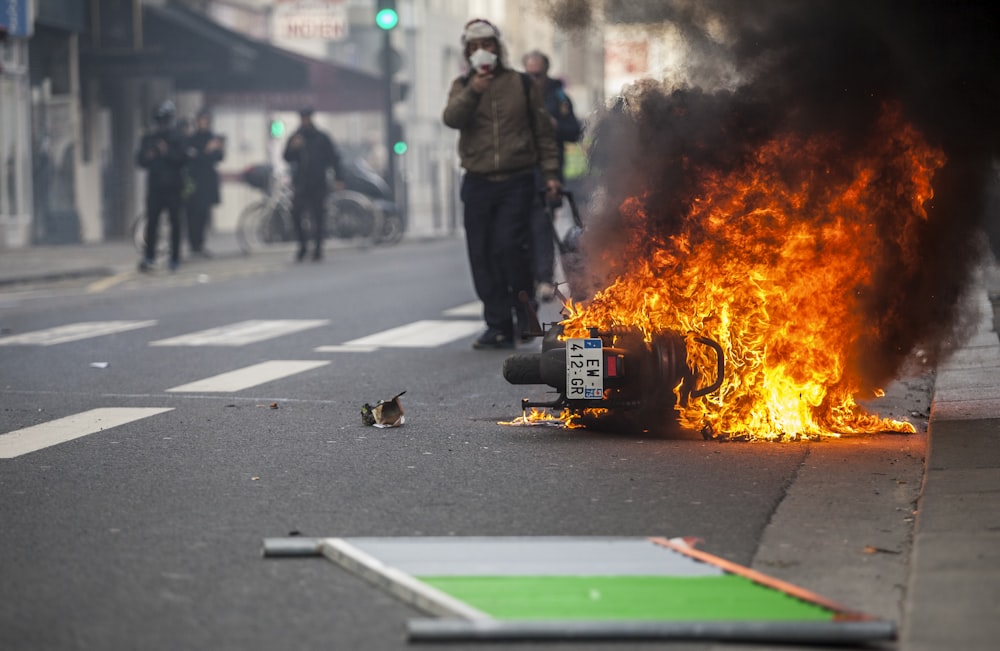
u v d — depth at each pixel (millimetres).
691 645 13328
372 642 13477
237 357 36281
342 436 24688
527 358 24859
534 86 36750
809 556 16750
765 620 13547
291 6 126625
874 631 13344
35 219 95750
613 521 18312
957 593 14617
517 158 36625
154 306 51531
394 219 97125
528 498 19641
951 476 20078
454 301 52125
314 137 78375
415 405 28297
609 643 13352
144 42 104750
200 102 120438
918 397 28406
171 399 29234
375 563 15617
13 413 27516
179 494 19984
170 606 14656
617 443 23719
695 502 19375
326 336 40969
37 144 95875
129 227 110062
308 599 14852
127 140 110062
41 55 96312
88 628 13977
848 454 22562
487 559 16047
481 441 24062
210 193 84625
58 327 44344
